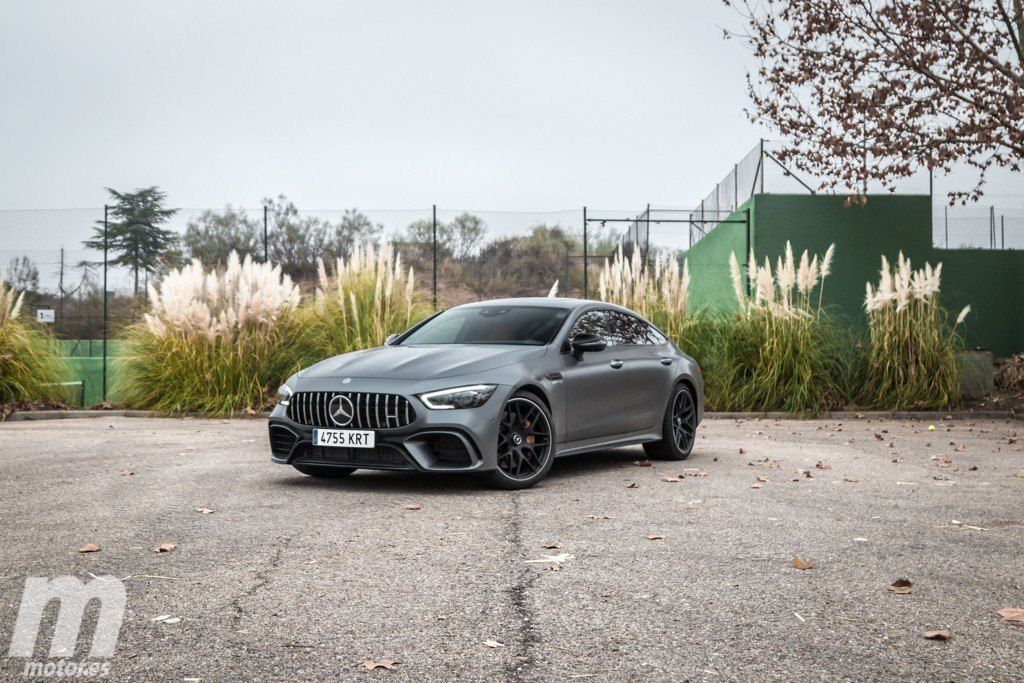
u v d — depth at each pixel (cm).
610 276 1494
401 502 597
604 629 342
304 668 299
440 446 627
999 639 335
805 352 1407
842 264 1755
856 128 1581
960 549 477
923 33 1524
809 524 536
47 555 443
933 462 835
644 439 795
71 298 1583
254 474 720
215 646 319
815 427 1205
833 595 389
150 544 468
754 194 1759
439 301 1602
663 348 846
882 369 1456
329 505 584
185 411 1291
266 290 1338
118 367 1397
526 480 657
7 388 1323
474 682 289
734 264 1475
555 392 689
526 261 1702
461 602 373
